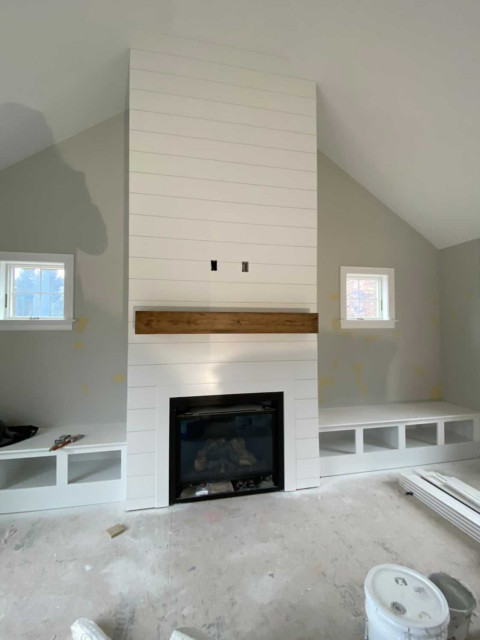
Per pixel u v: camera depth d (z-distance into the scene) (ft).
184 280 7.63
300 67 8.16
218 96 7.85
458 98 7.43
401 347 11.60
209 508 7.32
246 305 8.01
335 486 8.34
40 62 6.83
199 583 5.21
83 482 7.54
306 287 8.41
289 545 6.09
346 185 11.25
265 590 5.08
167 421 7.43
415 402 11.65
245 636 4.35
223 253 7.88
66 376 9.05
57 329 8.99
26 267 9.05
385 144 9.53
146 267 7.43
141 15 6.73
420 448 9.61
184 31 7.27
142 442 7.30
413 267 11.80
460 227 10.67
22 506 7.19
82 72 7.52
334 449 9.54
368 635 4.02
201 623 4.53
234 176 7.96
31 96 7.40
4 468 7.54
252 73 8.06
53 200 9.04
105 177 9.37
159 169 7.52
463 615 4.11
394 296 11.56
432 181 9.75
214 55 7.80
